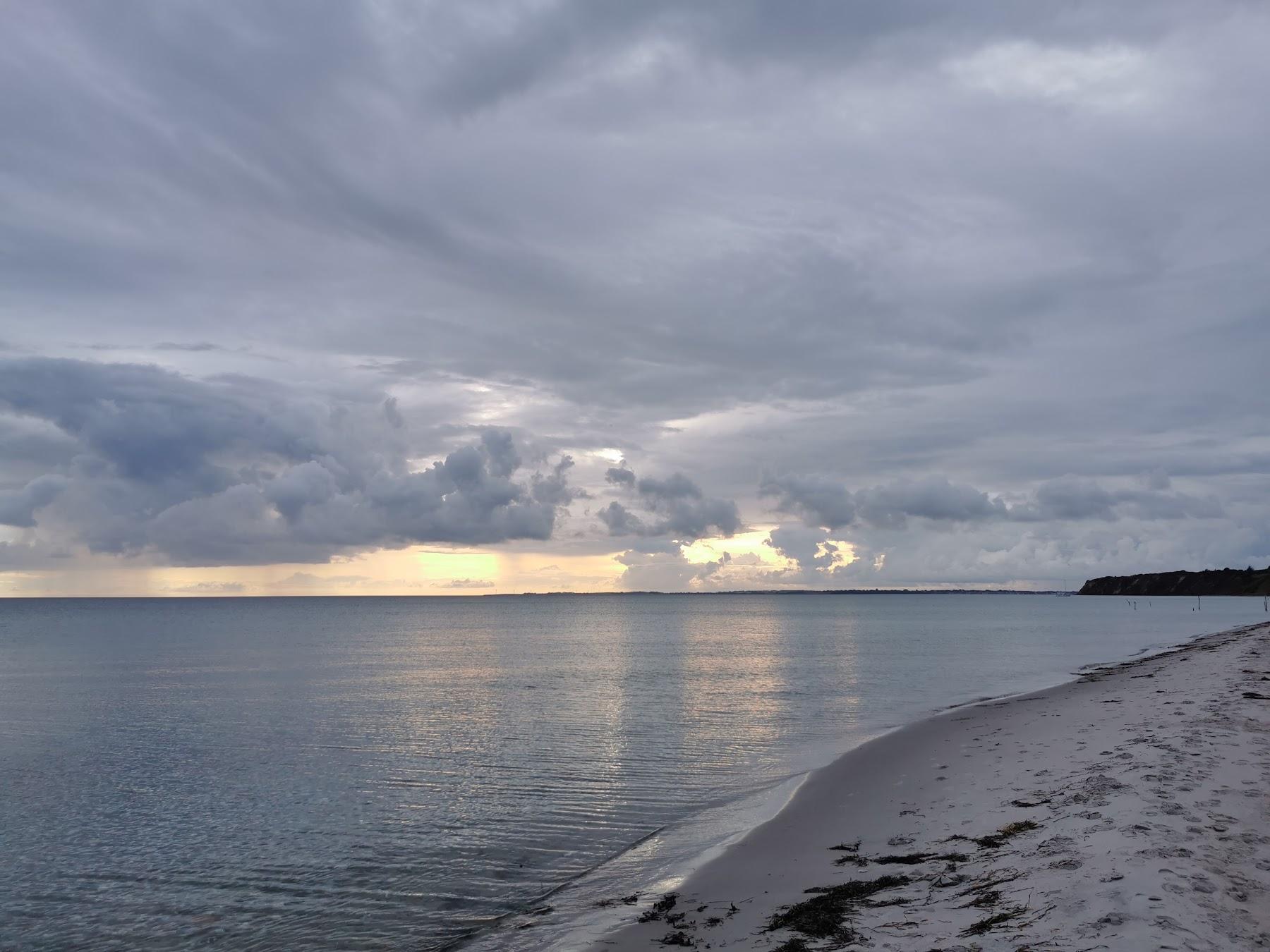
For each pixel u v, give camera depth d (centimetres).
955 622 12912
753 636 9356
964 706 3030
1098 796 1245
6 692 4188
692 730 2720
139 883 1387
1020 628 10262
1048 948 725
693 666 5288
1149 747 1596
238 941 1145
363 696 3894
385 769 2200
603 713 3183
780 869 1168
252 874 1410
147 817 1792
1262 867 896
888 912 907
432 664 5725
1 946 1155
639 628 11975
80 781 2155
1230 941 711
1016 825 1193
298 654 6856
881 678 4391
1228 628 9206
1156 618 12500
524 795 1861
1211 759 1444
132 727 3048
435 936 1108
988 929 797
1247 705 2114
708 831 1471
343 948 1093
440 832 1596
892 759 1959
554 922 1086
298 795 1947
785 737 2539
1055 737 1975
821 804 1566
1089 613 16250
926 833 1259
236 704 3650
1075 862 946
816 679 4369
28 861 1508
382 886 1324
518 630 11762
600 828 1582
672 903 1075
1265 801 1153
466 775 2097
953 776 1666
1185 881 844
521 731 2786
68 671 5403
